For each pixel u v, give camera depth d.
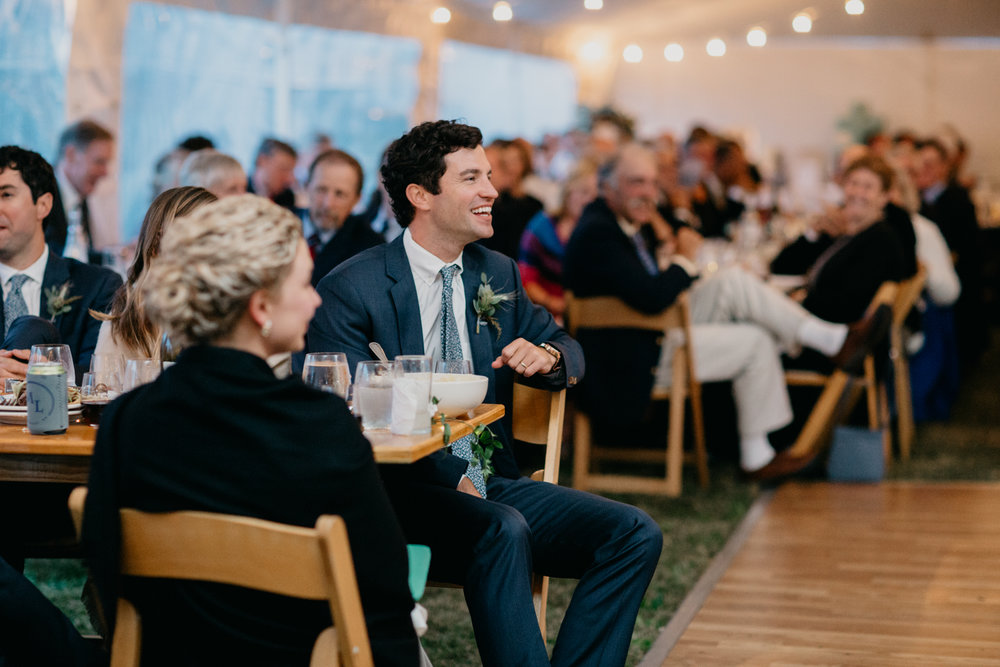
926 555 3.73
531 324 2.63
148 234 2.48
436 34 7.38
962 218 7.17
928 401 6.35
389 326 2.43
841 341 4.80
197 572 1.48
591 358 4.56
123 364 2.15
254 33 6.18
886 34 8.28
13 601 1.93
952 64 12.05
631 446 5.44
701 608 3.19
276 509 1.52
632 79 12.88
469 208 2.41
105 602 1.53
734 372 4.84
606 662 2.16
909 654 2.81
